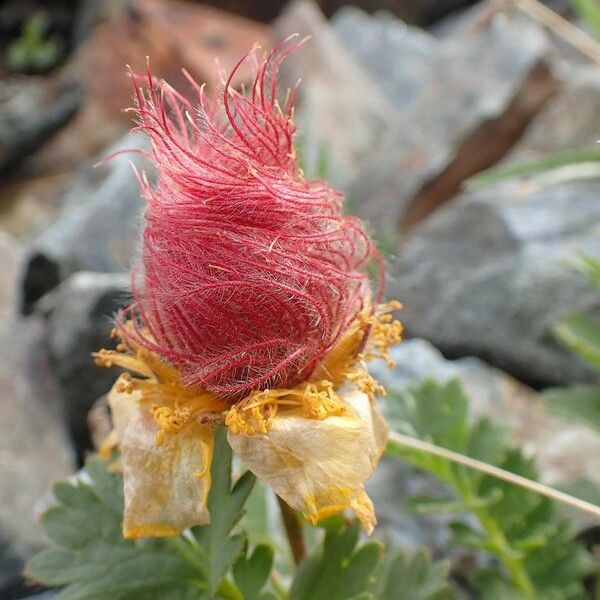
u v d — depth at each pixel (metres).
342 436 0.07
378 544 0.09
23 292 0.26
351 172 0.30
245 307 0.07
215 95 0.08
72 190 0.39
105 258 0.26
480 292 0.20
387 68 0.38
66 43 0.55
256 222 0.07
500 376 0.18
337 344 0.07
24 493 0.18
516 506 0.12
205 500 0.07
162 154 0.07
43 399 0.20
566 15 0.38
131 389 0.08
